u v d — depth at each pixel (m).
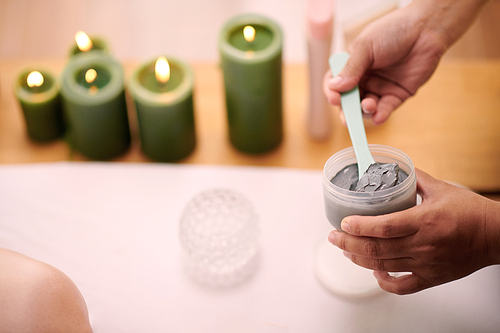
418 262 0.72
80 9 1.42
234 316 0.80
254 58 0.88
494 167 0.92
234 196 0.83
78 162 0.96
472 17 0.85
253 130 0.94
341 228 0.72
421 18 0.84
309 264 0.83
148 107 0.90
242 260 0.83
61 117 0.97
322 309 0.80
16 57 1.34
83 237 0.86
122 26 1.39
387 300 0.80
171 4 1.42
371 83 0.87
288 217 0.87
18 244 0.85
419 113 0.97
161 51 1.35
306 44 0.90
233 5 1.41
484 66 1.01
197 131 0.99
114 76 0.93
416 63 0.85
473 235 0.71
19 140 0.97
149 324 0.79
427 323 0.78
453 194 0.72
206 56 1.34
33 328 0.70
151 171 0.92
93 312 0.80
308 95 0.94
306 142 0.97
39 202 0.89
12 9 1.42
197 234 0.81
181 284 0.82
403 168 0.74
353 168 0.75
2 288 0.71
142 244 0.85
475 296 0.79
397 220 0.69
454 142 0.95
